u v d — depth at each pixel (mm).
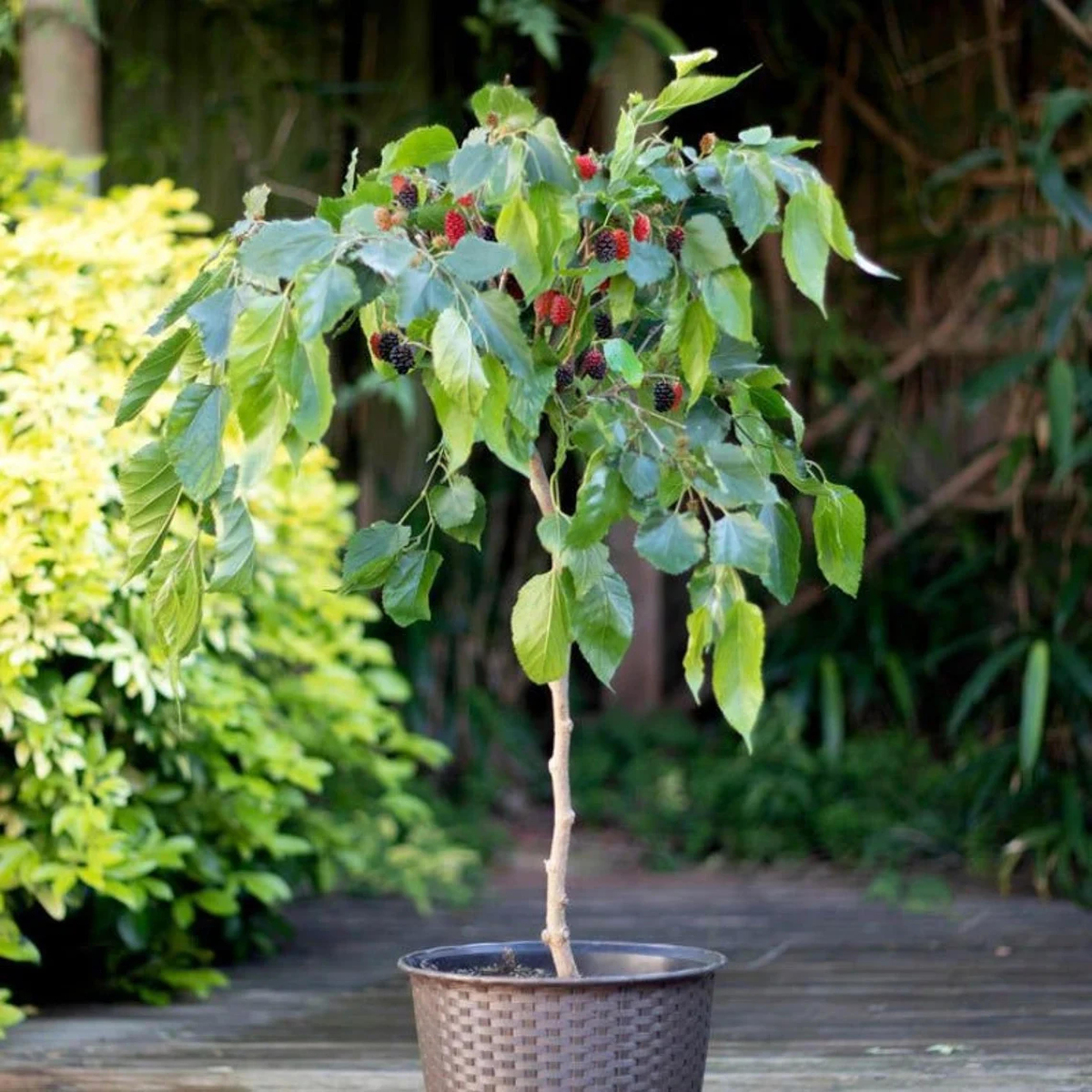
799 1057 3629
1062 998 4250
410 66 7664
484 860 6750
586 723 8188
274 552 4586
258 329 2270
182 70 7152
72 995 4332
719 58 8305
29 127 5328
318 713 4754
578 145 8180
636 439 2543
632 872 6684
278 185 7309
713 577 2590
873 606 7363
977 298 7891
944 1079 3434
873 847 6598
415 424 7715
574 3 7855
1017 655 6391
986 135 7922
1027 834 6047
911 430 8062
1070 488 7004
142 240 4344
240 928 4789
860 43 8195
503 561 8156
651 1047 2637
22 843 3801
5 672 3645
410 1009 4168
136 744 4191
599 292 2729
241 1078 3477
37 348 3879
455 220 2441
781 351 8086
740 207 2467
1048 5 6953
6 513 3703
